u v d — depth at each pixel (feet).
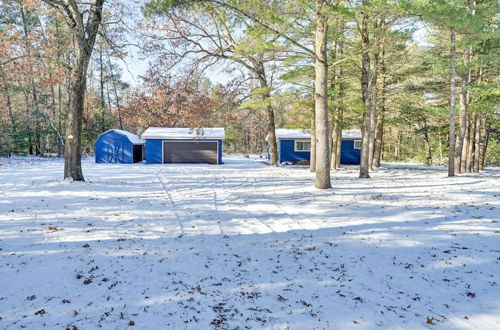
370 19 36.17
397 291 12.57
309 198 32.99
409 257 15.96
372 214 25.02
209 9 29.01
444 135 112.57
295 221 24.02
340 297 12.19
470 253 15.78
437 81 70.74
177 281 13.80
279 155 100.42
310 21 38.68
